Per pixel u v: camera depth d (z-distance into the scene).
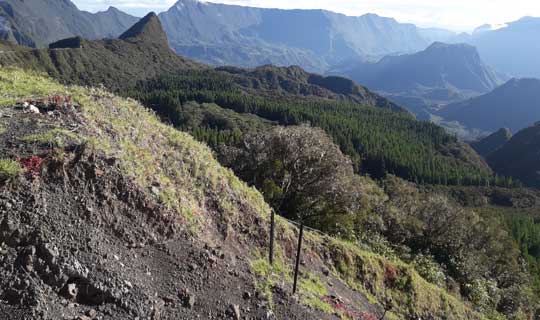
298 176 16.94
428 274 15.23
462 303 14.70
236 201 8.81
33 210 5.14
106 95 9.42
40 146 5.94
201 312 5.74
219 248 7.12
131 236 5.96
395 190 28.66
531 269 39.72
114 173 6.27
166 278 5.86
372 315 9.13
